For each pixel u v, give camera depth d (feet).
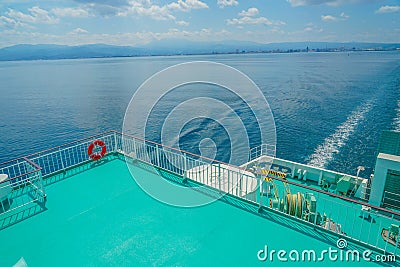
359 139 96.99
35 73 471.62
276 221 19.88
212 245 17.43
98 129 114.21
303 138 98.99
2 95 224.12
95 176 27.68
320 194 26.48
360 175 71.10
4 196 22.45
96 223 19.97
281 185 28.14
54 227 19.61
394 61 442.91
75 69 544.62
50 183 26.32
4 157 86.07
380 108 135.95
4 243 18.01
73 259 16.51
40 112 153.17
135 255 16.72
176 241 17.88
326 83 226.38
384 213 22.84
